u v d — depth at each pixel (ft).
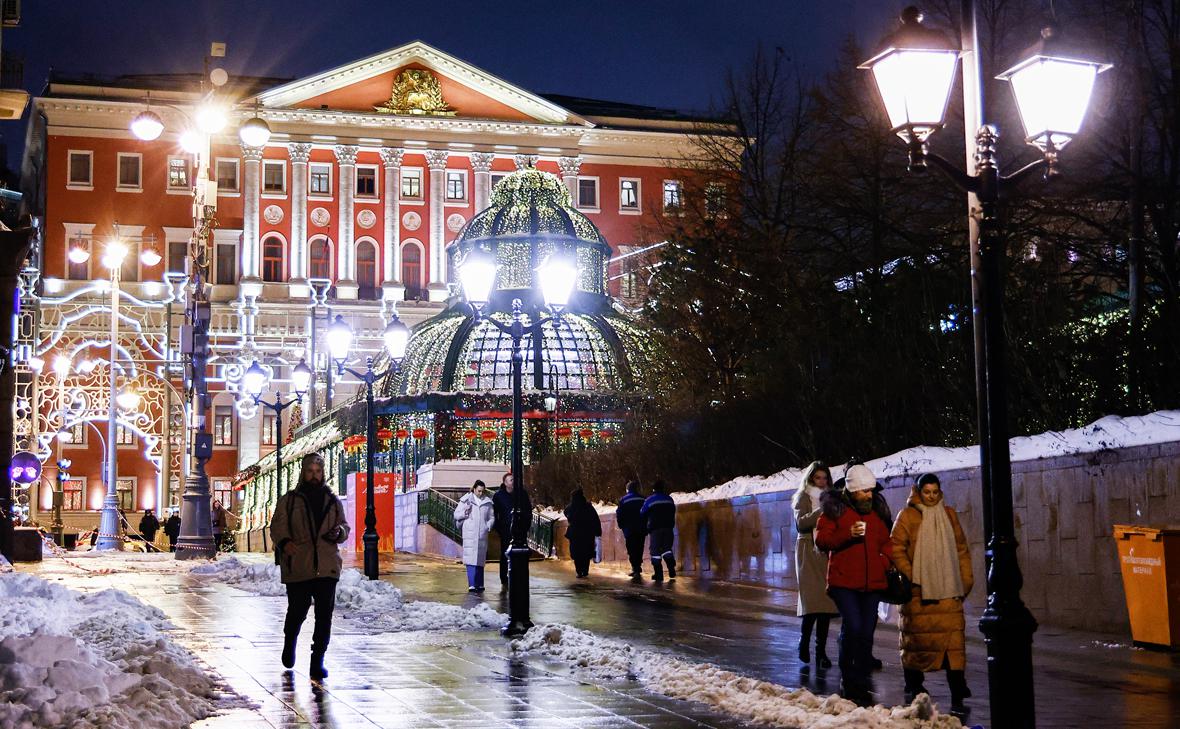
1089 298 74.69
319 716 33.04
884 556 36.09
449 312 158.51
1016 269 75.31
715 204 113.70
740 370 107.76
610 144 318.04
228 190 297.12
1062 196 73.20
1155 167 70.90
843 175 90.22
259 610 61.46
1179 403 59.00
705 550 85.76
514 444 52.60
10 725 28.14
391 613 59.26
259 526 192.44
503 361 147.02
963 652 36.04
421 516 124.36
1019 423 67.15
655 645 49.39
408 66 311.27
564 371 145.89
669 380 115.44
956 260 80.59
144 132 101.09
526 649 46.96
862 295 87.97
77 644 34.65
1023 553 54.13
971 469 57.72
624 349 146.61
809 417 85.71
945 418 73.67
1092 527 50.60
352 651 46.73
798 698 34.40
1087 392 64.49
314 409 182.09
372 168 308.19
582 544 88.79
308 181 303.07
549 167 316.40
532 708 34.50
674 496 92.27
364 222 305.53
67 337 273.75
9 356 102.01
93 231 286.66
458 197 313.53
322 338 291.38
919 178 83.20
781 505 75.77
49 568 92.38
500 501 81.41
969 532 57.62
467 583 83.20
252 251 295.69
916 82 28.02
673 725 32.09
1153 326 61.52
